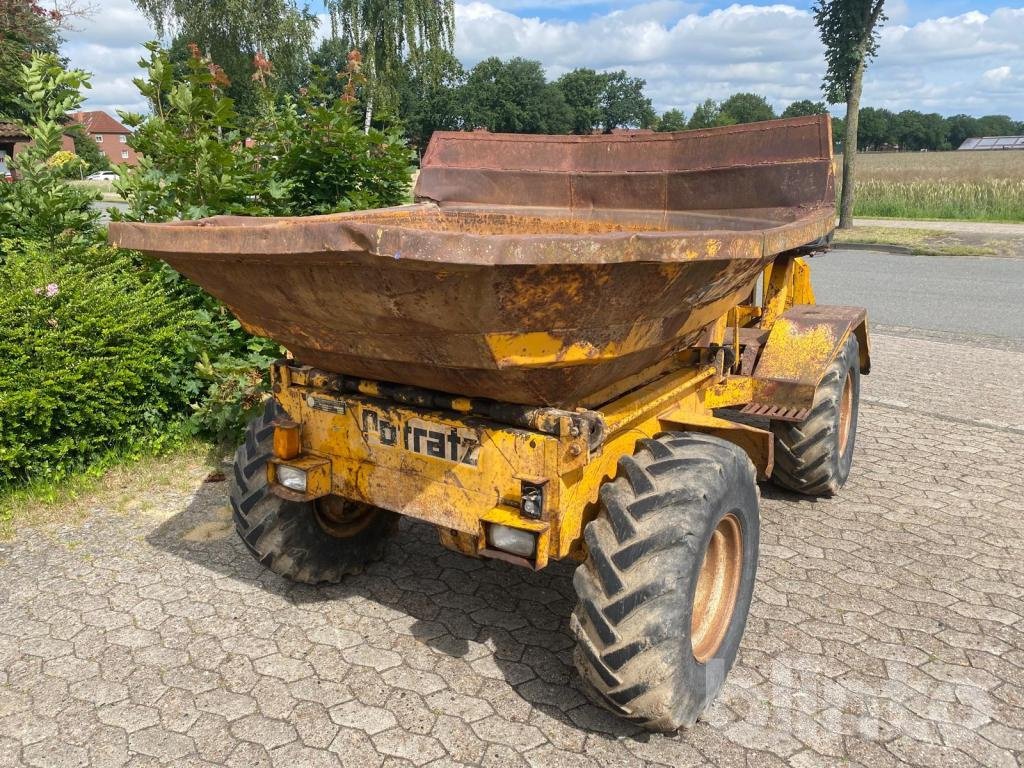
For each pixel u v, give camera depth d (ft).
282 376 10.47
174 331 17.51
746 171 13.89
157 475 16.52
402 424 9.42
